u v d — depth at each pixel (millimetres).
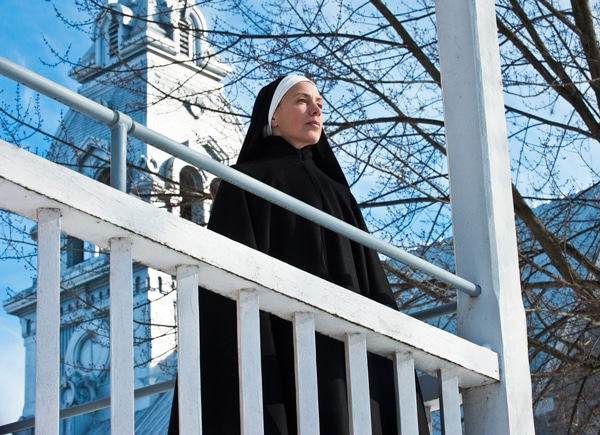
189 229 3498
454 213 4785
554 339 10438
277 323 4184
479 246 4676
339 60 10664
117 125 3410
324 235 4500
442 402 4301
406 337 4086
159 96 10609
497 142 4852
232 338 4035
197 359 3457
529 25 10898
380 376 4340
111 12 10617
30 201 3188
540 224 10438
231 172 3646
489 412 4469
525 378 4523
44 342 3100
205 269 3555
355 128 10484
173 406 3947
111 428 3205
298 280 3758
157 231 3414
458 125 4883
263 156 4750
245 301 3656
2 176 3088
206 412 3990
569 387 11180
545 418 11312
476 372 4375
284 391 4098
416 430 4102
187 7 10711
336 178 4887
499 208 4738
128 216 3354
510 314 4582
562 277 10547
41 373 3072
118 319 3307
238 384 3971
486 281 4613
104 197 3309
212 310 4090
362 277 4527
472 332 4578
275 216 4438
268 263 3684
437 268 4410
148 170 10547
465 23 4977
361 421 3881
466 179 4797
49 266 3172
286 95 4734
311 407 3727
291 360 4121
